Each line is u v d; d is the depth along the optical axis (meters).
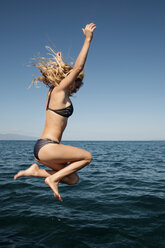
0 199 5.77
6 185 7.36
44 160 2.30
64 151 2.24
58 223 4.18
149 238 3.53
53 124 2.31
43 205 5.27
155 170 10.85
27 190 6.74
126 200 5.64
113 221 4.25
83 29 2.33
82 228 3.95
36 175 2.48
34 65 2.47
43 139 2.29
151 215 4.55
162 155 21.53
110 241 3.45
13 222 4.25
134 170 10.88
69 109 2.38
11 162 13.85
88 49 2.28
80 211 4.85
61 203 5.43
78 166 2.31
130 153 24.84
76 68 2.23
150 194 6.18
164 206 5.13
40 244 3.36
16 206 5.19
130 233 3.72
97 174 9.70
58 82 2.38
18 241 3.46
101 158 17.72
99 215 4.59
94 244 3.35
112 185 7.45
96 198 5.84
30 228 3.98
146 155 21.45
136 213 4.68
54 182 2.27
